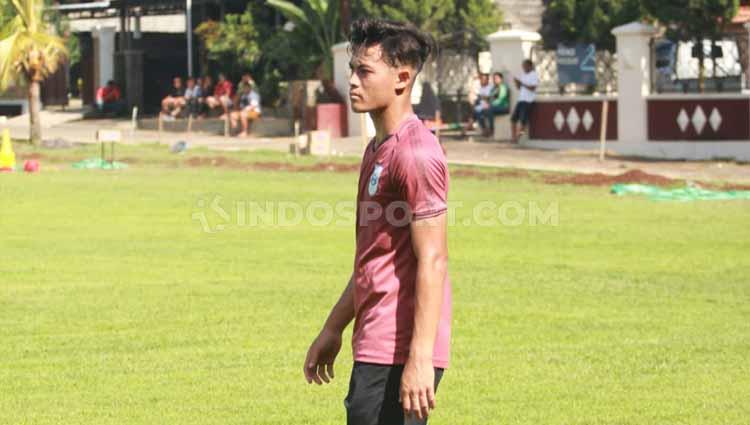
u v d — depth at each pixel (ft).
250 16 450.30
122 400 86.33
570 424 80.02
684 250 160.15
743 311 120.26
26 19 368.68
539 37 348.38
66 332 109.40
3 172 275.39
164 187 238.07
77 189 233.35
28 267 144.56
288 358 99.66
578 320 115.44
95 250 158.10
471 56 398.62
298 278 138.00
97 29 552.00
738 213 200.03
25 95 537.24
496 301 124.98
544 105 331.77
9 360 98.48
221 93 435.12
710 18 296.92
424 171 50.52
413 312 51.34
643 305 123.34
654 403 85.35
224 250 159.12
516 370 95.35
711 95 301.22
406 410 50.11
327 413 83.46
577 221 189.88
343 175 269.44
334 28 406.62
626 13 376.68
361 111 51.90
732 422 80.59
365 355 51.44
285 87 429.38
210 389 89.66
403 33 51.83
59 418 81.46
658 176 251.60
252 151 332.60
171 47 528.63
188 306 121.19
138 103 510.99
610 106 317.63
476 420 81.00
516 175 262.06
